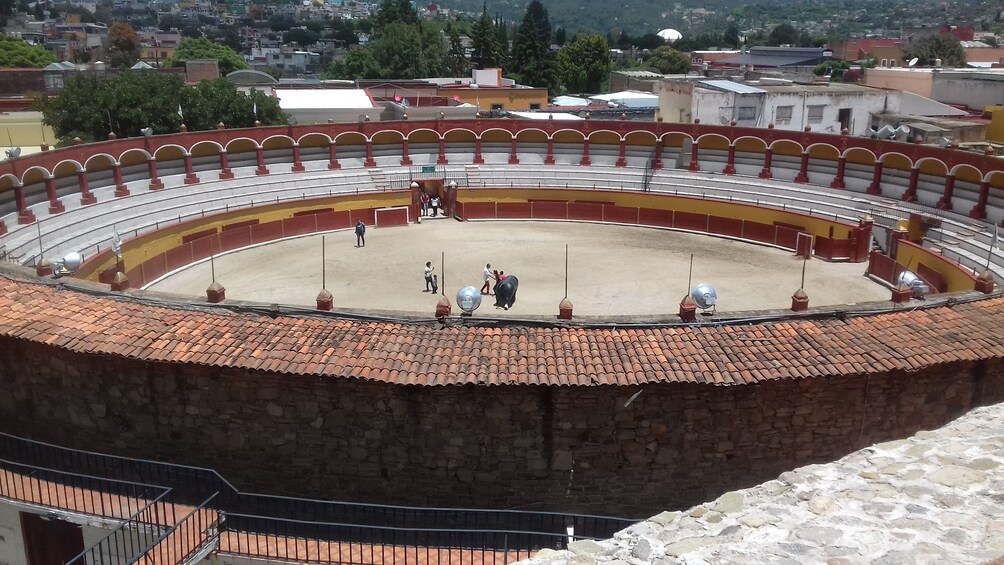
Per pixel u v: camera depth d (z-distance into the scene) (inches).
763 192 2178.9
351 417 722.2
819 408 726.5
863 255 1828.2
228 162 2203.5
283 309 762.8
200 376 735.1
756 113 2775.6
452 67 5349.4
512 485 723.4
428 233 2101.4
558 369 693.3
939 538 350.3
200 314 765.3
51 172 1713.8
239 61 5698.8
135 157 2007.9
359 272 1706.4
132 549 658.2
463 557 689.0
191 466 758.5
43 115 2453.2
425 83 3966.5
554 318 756.6
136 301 785.6
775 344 728.3
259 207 2052.2
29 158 1644.9
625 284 1622.8
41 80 3186.5
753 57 6092.5
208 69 3700.8
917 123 2554.1
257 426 738.2
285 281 1641.2
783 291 1587.1
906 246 1733.5
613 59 7416.3
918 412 745.0
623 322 748.6
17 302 789.2
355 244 1978.3
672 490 729.6
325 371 690.8
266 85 3472.0
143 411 757.3
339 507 733.3
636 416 709.3
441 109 2918.3
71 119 2349.9
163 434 758.5
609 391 700.0
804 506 389.4
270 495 749.9
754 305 1492.4
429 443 719.1
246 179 2183.8
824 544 354.3
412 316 754.8
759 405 717.3
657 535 385.7
